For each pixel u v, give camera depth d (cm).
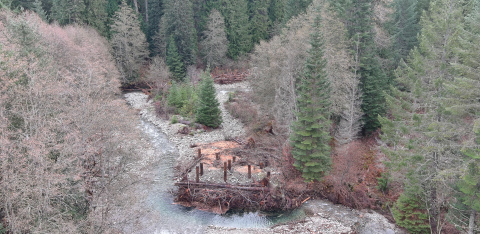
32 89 1336
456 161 1500
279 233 1753
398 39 3572
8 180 1059
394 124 1888
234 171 2339
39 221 1080
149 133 3250
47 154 1251
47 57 2142
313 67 2008
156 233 1716
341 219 1881
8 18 2277
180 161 2578
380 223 1839
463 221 1545
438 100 1476
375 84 2717
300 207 2017
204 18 5838
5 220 1111
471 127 1396
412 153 1650
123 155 1864
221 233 1744
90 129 1518
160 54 5541
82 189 1305
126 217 1555
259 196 2044
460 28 1420
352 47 2820
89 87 1614
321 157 2084
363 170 2305
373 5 3033
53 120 1405
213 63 5741
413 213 1667
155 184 2228
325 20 2775
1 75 1288
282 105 2794
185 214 1920
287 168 2305
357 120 2572
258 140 2927
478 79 1373
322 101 2019
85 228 1331
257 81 3434
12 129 1293
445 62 1603
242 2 5988
